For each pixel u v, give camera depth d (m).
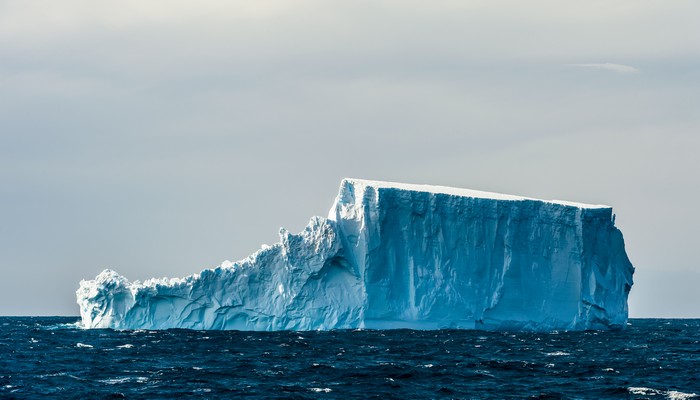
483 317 182.62
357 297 175.25
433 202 179.38
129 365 125.88
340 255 173.25
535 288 187.88
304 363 127.81
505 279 184.75
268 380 111.69
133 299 171.50
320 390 104.44
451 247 180.88
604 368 125.31
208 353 140.50
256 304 171.62
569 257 190.88
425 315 177.50
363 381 111.00
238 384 108.44
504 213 185.50
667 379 116.12
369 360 131.88
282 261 172.50
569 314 191.38
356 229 177.38
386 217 176.38
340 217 178.50
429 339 164.88
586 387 108.75
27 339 168.50
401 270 178.62
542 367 125.56
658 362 134.12
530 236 188.88
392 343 156.50
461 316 179.50
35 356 137.00
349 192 182.88
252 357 135.25
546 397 101.38
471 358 135.88
